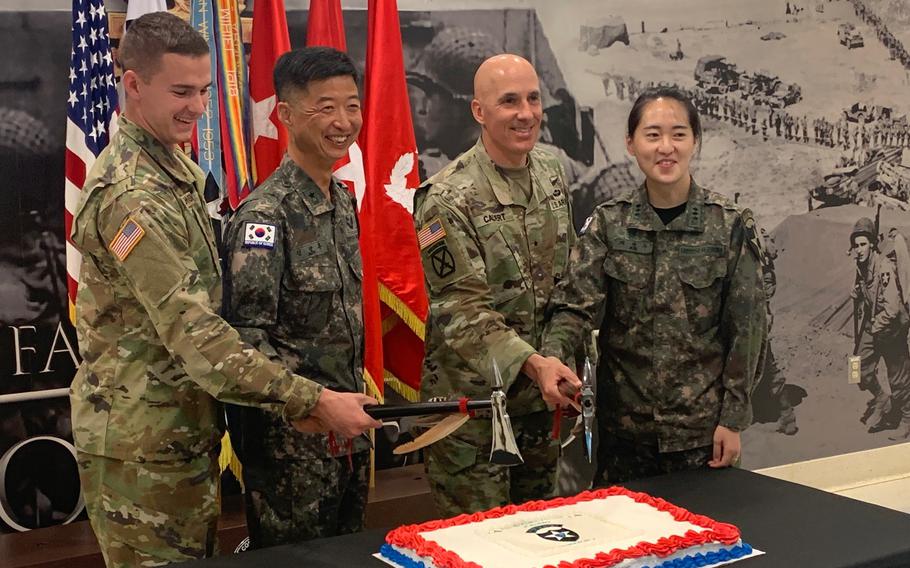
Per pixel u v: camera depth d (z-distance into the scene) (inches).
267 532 86.0
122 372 77.7
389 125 133.1
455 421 74.2
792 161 175.9
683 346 90.4
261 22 127.9
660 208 92.0
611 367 94.3
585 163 160.1
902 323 188.7
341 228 89.3
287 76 86.0
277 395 74.4
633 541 68.0
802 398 181.2
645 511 74.9
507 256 95.3
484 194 95.9
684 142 88.6
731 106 169.9
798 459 182.1
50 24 126.3
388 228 132.3
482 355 90.2
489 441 96.8
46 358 128.9
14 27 124.5
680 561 65.4
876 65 181.3
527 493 101.3
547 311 95.3
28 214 126.8
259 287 81.3
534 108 95.1
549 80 155.9
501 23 151.6
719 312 91.4
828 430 184.2
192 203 80.0
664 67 164.2
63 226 128.6
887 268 186.2
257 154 127.3
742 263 89.9
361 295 91.2
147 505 78.0
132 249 73.6
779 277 176.6
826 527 72.6
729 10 167.9
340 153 87.2
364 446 89.8
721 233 90.3
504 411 72.9
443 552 65.5
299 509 85.4
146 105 77.0
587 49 158.2
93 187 76.4
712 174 169.6
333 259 87.4
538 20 154.2
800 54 174.6
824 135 178.1
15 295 126.8
